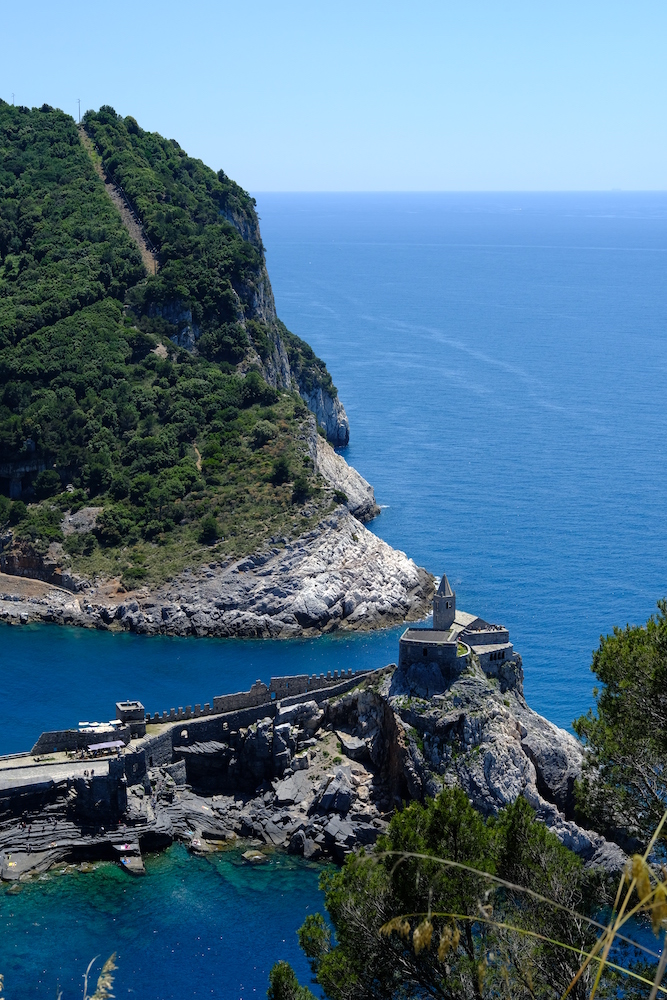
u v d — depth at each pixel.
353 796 139.75
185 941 116.69
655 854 66.69
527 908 64.94
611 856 131.00
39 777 135.12
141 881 127.00
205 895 124.94
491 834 67.88
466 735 140.88
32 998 106.50
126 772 139.00
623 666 66.75
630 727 66.44
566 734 149.00
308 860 132.50
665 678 65.00
